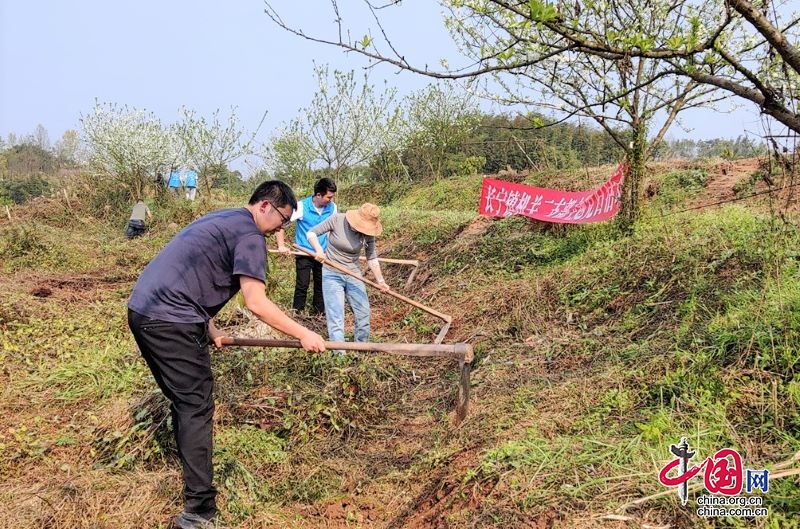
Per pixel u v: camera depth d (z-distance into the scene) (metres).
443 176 22.11
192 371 3.37
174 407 3.40
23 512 3.44
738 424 3.25
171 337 3.30
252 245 3.43
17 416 4.62
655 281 5.40
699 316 4.48
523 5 3.01
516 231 8.79
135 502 3.55
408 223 12.22
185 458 3.35
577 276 6.18
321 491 3.94
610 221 7.36
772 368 3.54
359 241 5.84
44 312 7.15
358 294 5.90
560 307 5.85
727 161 9.62
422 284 8.69
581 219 7.55
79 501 3.50
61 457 4.05
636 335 4.83
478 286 7.49
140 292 3.34
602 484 2.99
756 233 5.40
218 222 3.46
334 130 19.09
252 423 4.45
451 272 8.43
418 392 5.29
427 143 20.25
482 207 8.85
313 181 20.61
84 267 11.34
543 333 5.55
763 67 4.72
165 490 3.66
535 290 6.29
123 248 13.59
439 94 19.62
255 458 4.07
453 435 4.17
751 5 2.63
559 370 4.73
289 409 4.55
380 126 19.31
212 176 21.53
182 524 3.35
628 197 6.99
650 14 5.15
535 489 3.08
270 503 3.78
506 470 3.29
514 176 14.66
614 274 5.86
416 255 10.31
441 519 3.30
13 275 9.91
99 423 4.31
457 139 19.92
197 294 3.39
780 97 2.88
